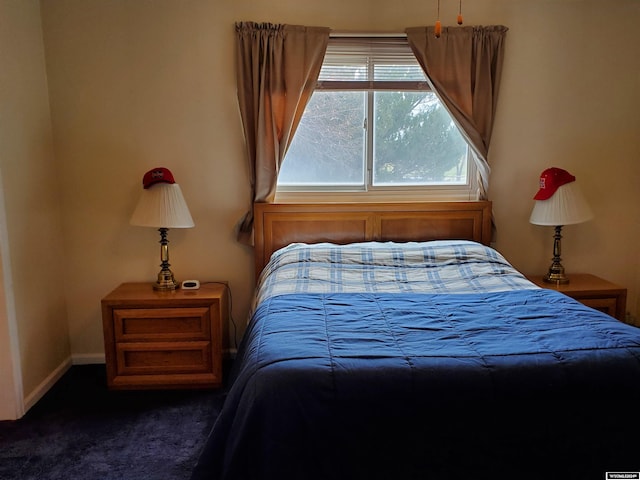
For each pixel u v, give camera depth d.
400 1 2.88
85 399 2.55
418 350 1.60
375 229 3.01
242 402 1.49
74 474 1.92
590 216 2.84
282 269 2.59
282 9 2.85
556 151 3.11
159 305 2.59
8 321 2.30
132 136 2.87
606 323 1.85
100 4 2.74
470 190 3.17
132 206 2.93
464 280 2.52
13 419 2.34
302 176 3.08
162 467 1.96
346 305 2.10
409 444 1.45
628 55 3.05
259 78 2.80
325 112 3.03
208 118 2.90
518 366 1.51
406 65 2.97
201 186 2.96
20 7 2.48
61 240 2.89
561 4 2.96
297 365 1.50
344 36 2.88
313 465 1.43
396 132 3.08
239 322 3.10
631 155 3.16
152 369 2.64
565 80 3.04
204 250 3.03
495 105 2.97
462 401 1.45
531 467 1.48
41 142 2.68
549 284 2.91
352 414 1.44
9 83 2.37
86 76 2.79
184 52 2.83
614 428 1.50
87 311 2.98
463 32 2.87
